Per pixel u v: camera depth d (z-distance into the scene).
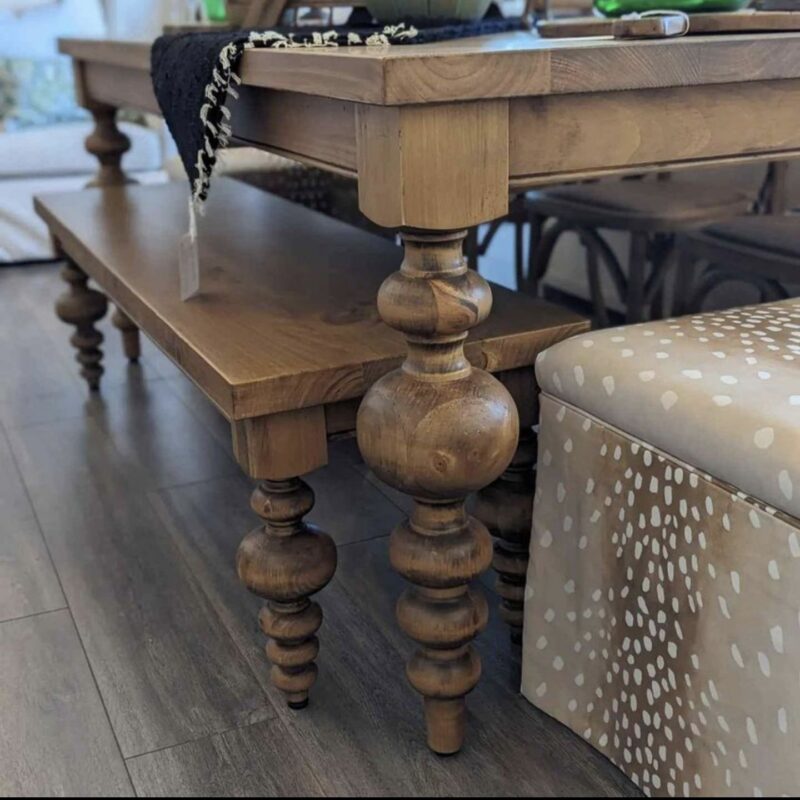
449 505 0.90
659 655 0.87
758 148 0.91
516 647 1.15
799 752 0.74
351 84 0.76
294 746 1.00
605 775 0.96
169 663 1.14
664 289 2.21
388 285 0.83
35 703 1.07
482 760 0.98
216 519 1.48
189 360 1.00
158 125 3.22
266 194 1.88
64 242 1.67
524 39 1.07
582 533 0.95
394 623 1.21
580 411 0.92
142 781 0.95
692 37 0.89
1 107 3.09
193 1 2.43
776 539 0.73
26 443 1.77
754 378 0.81
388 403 0.84
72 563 1.36
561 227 2.14
